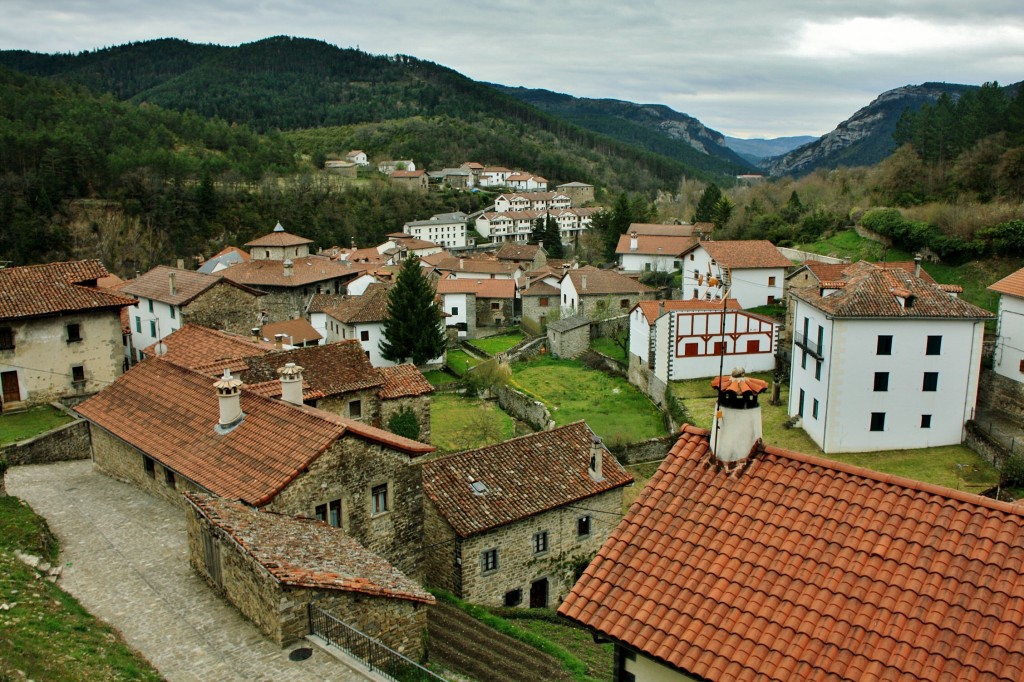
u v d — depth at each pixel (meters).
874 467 43.47
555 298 99.00
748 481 14.36
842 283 51.25
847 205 101.12
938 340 44.75
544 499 32.78
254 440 24.97
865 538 12.59
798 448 47.06
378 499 25.52
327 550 20.81
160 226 149.25
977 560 11.65
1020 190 81.81
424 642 21.34
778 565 12.65
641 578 13.34
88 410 31.36
